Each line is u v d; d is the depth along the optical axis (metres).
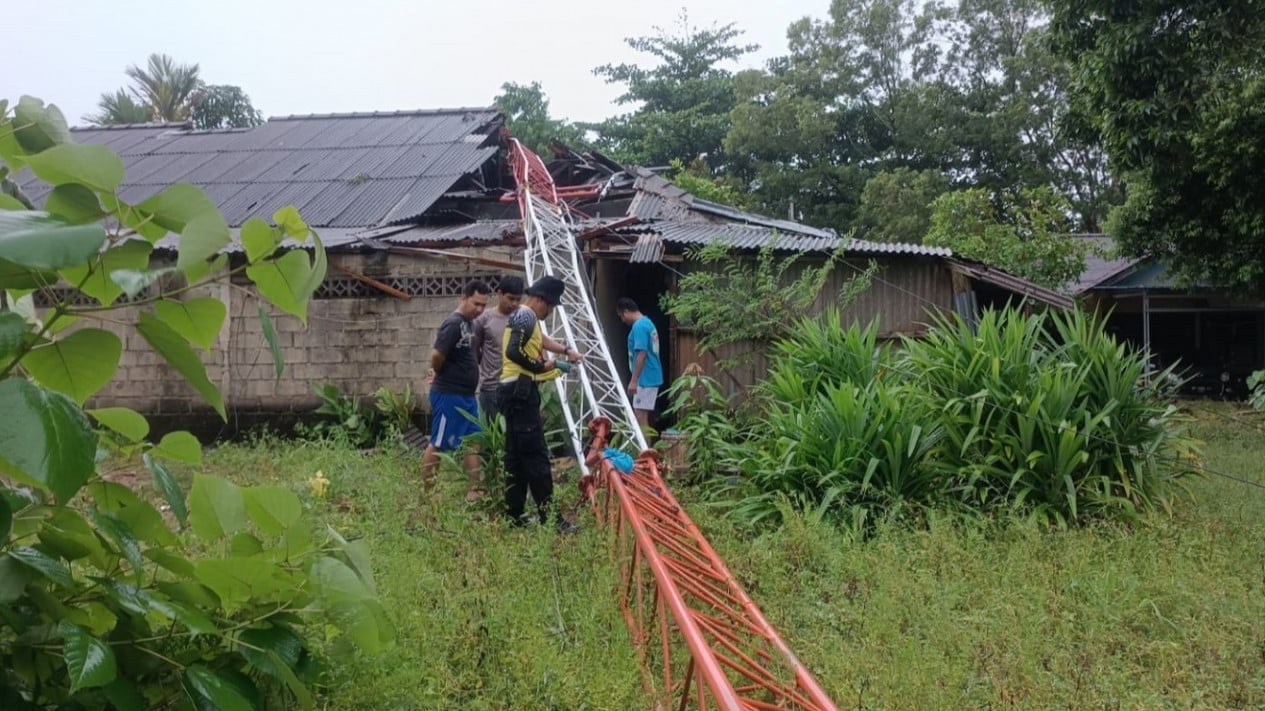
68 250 1.99
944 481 6.95
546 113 26.88
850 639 4.34
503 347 6.47
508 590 4.56
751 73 30.50
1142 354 8.21
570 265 9.99
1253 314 22.20
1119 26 11.29
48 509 2.42
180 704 2.58
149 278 2.17
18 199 2.71
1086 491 6.91
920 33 29.53
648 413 9.20
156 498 5.04
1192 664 4.17
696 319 10.19
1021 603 4.71
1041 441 7.09
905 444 6.98
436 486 7.08
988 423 7.12
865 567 5.36
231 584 2.71
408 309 10.95
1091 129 12.60
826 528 6.04
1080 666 3.98
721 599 3.78
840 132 30.44
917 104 28.52
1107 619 4.57
